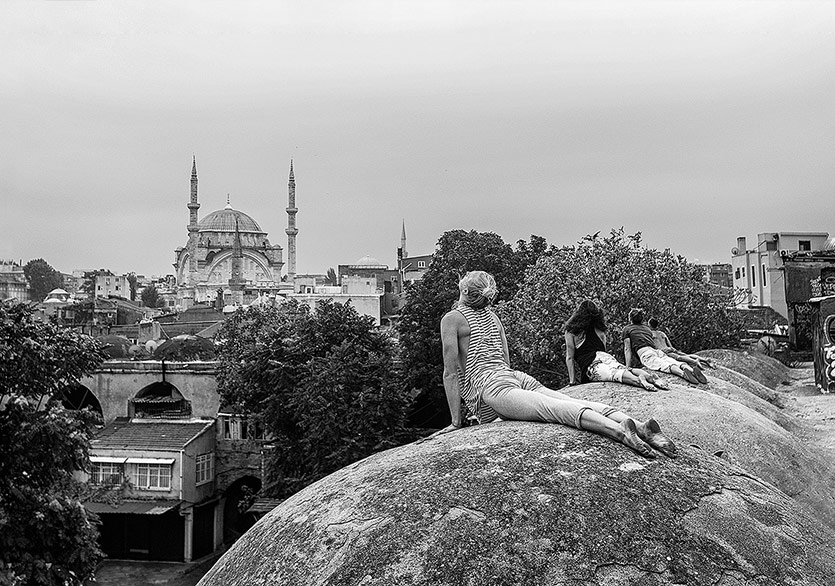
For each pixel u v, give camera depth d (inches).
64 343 988.6
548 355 1273.4
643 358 625.3
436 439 285.1
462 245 2283.5
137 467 1914.4
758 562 222.2
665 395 461.1
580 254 1382.9
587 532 217.9
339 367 1501.0
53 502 808.3
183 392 2224.4
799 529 242.8
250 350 1737.2
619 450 251.4
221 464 2096.5
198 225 6717.5
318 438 1459.2
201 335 3329.2
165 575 1798.7
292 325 1857.8
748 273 2847.0
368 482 256.8
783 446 428.5
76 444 878.4
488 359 302.0
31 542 823.7
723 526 229.1
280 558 241.3
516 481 235.5
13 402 840.3
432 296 2092.8
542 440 256.7
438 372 1968.5
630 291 1251.8
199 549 2001.7
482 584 207.9
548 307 1301.7
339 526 239.3
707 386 585.9
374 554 222.4
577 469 239.0
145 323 3334.2
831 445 526.9
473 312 310.2
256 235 6855.3
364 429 1461.6
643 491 232.8
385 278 4918.8
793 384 966.4
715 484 246.7
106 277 7027.6
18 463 848.3
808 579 223.9
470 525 222.7
